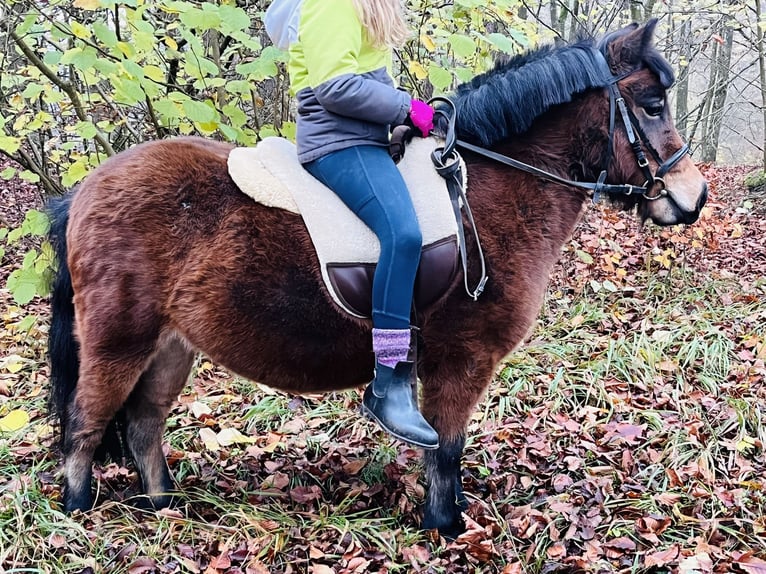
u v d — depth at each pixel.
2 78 5.09
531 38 5.55
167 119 4.82
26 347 5.05
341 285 2.64
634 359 4.50
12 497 2.98
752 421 3.78
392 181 2.56
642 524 2.95
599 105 2.84
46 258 3.89
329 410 4.19
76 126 4.30
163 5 4.09
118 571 2.67
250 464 3.65
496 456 3.64
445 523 2.97
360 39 2.50
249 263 2.72
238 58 6.07
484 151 2.83
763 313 5.26
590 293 5.82
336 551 2.84
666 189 2.89
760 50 9.41
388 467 3.51
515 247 2.78
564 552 2.80
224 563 2.71
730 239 7.57
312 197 2.69
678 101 14.95
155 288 2.79
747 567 2.62
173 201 2.77
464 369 2.84
